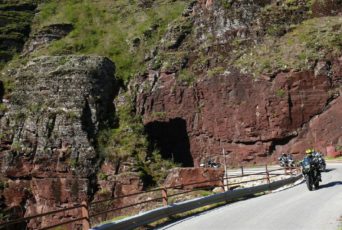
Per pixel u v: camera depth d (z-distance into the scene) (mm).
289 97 53594
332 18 57000
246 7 61281
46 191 48125
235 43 60219
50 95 52406
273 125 53938
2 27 71250
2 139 51656
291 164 41531
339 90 52156
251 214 16281
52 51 68375
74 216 46125
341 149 49469
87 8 76312
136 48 68250
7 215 47875
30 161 49656
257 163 54688
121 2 76938
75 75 52500
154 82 63500
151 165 46469
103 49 69062
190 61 62906
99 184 46000
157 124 61844
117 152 46781
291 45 56469
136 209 39719
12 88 56406
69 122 49594
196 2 66812
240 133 56125
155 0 75188
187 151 59969
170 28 66438
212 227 14000
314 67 53438
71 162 47750
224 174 37312
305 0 59594
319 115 52250
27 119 51750
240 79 57156
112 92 56656
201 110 59750
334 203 17234
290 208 16938
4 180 50125
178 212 17516
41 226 47344
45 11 76062
